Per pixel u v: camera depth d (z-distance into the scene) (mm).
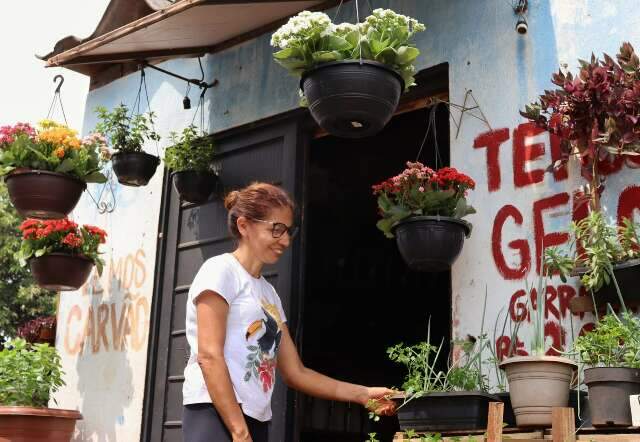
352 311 7625
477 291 3770
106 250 5887
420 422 2820
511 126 3844
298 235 4758
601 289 3236
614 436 2430
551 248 3334
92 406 5617
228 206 2621
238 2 4309
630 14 3578
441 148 7062
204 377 2303
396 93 3494
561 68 3736
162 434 5078
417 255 3584
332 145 7309
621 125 3156
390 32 3479
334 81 3383
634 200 3340
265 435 2475
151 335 5379
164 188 5617
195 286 2418
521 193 3729
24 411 4477
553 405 2627
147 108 5918
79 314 5949
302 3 4766
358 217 7711
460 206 3629
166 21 4797
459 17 4215
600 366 2561
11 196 4855
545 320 3494
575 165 3561
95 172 5027
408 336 7574
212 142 5281
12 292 16422
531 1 3922
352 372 7480
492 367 3596
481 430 2713
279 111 4992
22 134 4840
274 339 2514
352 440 6363
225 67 5414
